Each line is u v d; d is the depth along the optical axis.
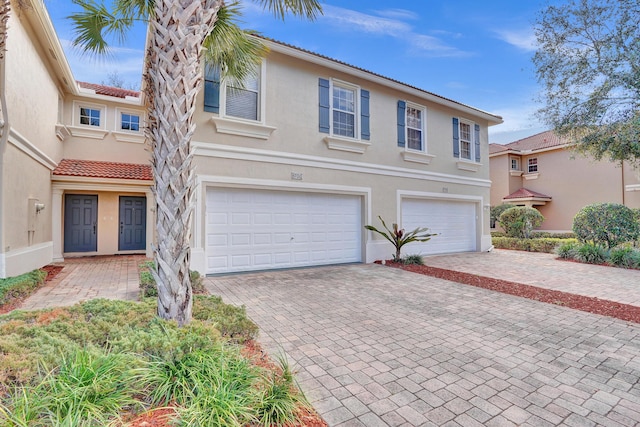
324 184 9.87
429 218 12.76
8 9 5.23
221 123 8.17
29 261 7.95
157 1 3.76
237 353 3.12
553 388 3.27
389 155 11.38
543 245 14.42
